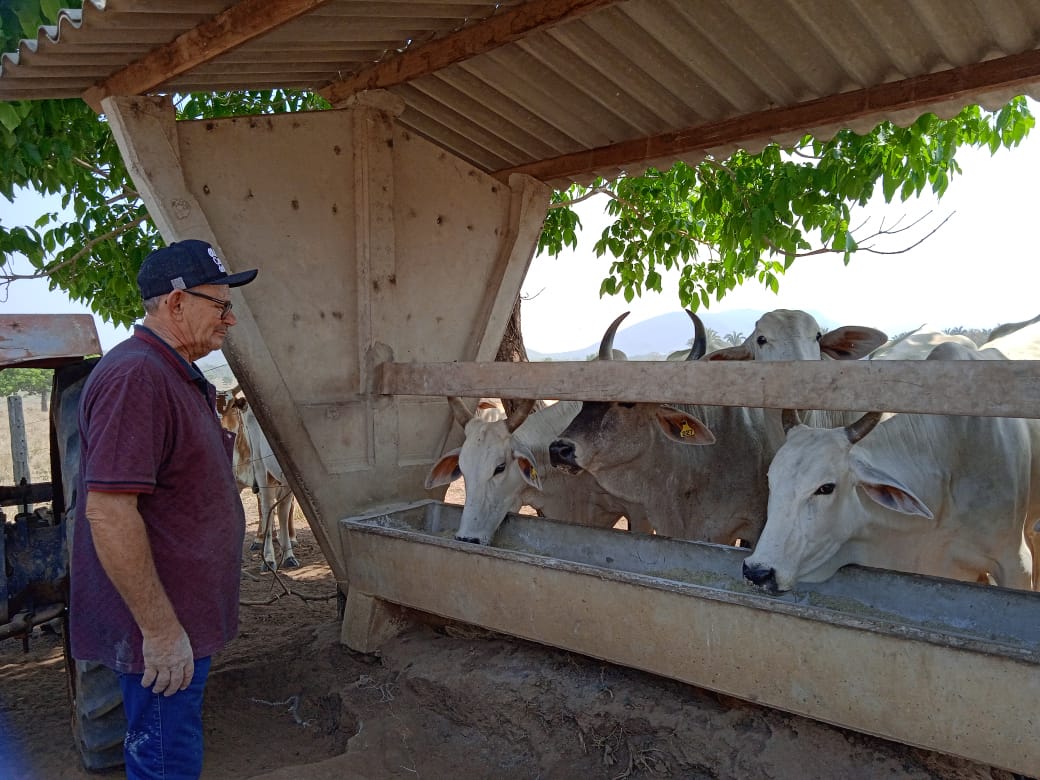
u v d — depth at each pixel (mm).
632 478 4820
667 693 3422
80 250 6809
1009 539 4039
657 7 4074
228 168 4301
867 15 4113
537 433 5086
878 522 3594
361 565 4324
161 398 2408
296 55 4211
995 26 4133
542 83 4883
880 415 3387
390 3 3576
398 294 4938
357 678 4188
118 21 3211
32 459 14016
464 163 5242
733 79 4727
